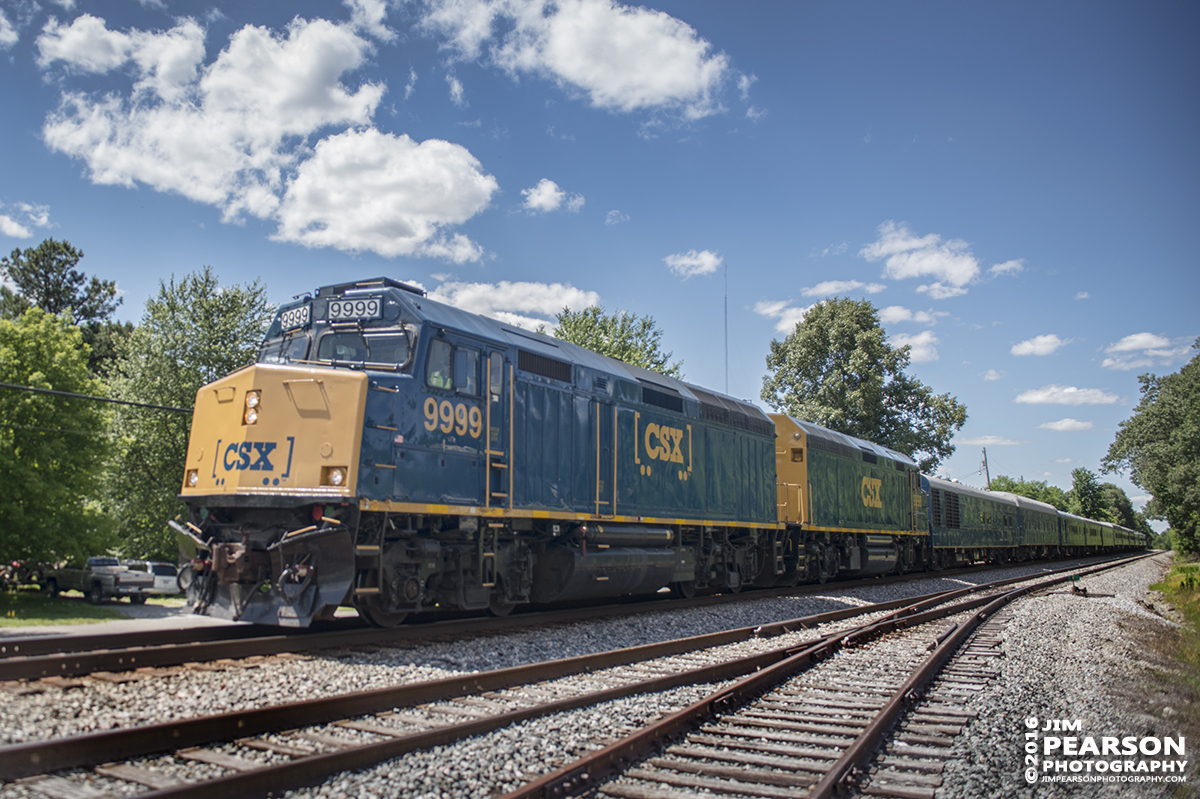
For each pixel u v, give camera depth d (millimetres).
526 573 11547
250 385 8984
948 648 9836
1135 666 10273
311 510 8625
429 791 4391
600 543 12734
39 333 25203
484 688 6844
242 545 8688
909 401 49781
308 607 8305
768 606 14898
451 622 10031
